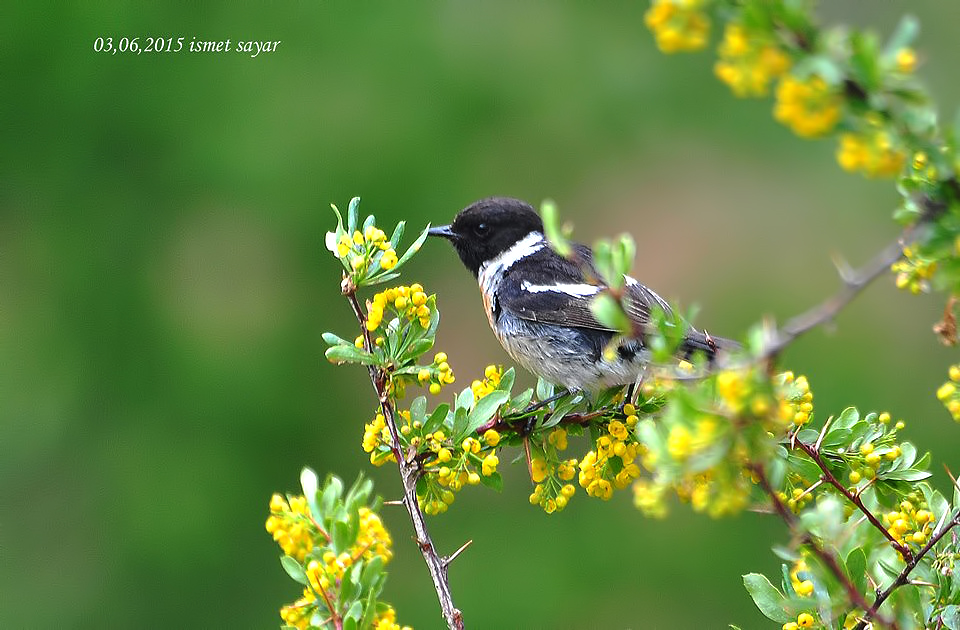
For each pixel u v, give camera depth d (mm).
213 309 14906
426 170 14945
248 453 14383
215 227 15055
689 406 3707
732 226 15719
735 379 3633
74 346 14742
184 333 14656
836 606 4902
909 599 5258
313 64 15375
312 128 14961
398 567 13891
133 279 15031
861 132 3506
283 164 14820
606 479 6336
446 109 15320
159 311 14859
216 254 15000
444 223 14977
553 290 9164
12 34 15125
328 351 5926
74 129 15188
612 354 6184
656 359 4062
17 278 14992
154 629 13883
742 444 3729
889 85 3434
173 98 15242
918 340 14336
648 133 15961
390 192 14875
